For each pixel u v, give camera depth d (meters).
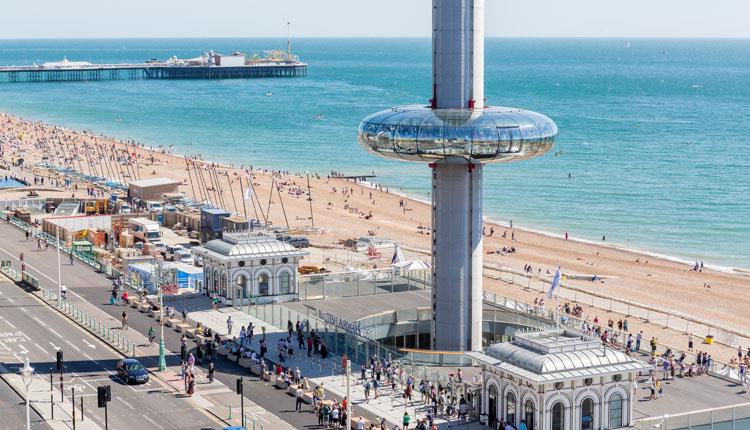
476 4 108.62
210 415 91.12
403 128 106.62
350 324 115.88
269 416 91.12
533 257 191.25
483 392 88.81
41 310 126.88
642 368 84.81
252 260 129.12
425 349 119.44
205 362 107.00
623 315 146.75
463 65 108.62
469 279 110.62
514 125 105.25
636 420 86.75
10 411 91.19
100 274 147.12
